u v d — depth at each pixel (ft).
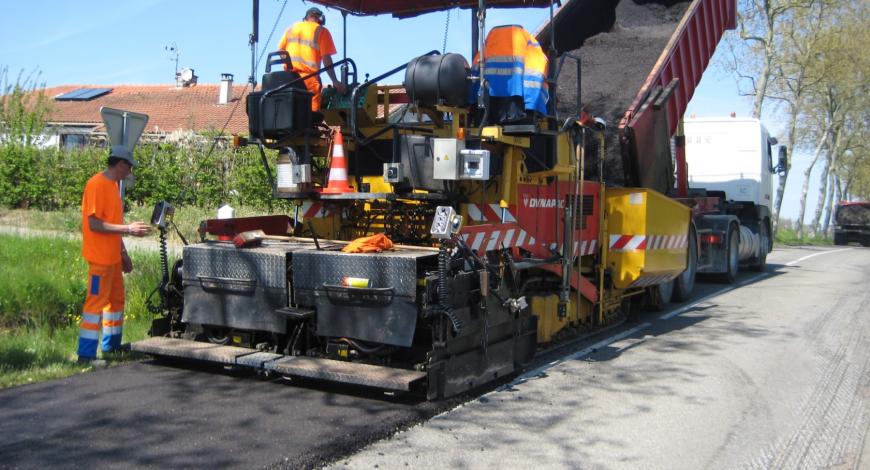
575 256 26.13
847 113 136.05
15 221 51.13
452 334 17.95
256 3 23.39
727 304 36.99
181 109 112.68
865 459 15.47
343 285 18.26
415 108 21.89
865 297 39.81
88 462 13.66
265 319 19.54
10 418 16.07
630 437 16.37
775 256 75.92
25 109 70.38
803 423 17.74
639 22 38.86
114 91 125.49
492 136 21.12
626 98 32.73
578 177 25.90
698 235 41.83
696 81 37.93
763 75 101.04
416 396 18.43
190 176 58.95
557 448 15.52
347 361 18.80
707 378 21.63
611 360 23.79
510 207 22.27
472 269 18.93
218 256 20.30
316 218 24.57
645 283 29.32
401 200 22.30
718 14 39.58
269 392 18.43
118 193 21.63
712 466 14.84
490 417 17.47
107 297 21.03
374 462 14.30
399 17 29.25
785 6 99.96
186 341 21.02
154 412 16.65
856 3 112.16
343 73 23.43
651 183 32.53
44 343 22.30
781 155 59.26
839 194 186.80
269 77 22.56
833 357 24.77
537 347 24.34
